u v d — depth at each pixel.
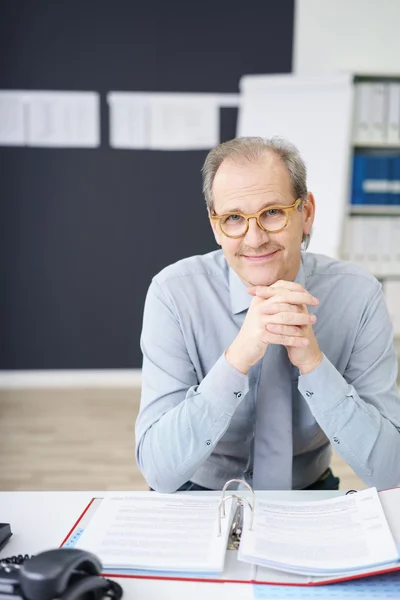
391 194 4.15
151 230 4.34
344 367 1.28
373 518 0.93
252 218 1.09
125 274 4.38
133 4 4.12
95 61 4.16
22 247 4.30
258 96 4.16
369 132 4.09
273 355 1.17
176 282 1.27
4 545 0.92
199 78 4.21
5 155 4.20
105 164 4.26
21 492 1.11
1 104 4.15
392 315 4.28
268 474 1.19
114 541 0.90
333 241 4.12
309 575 0.82
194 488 1.32
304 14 4.19
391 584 0.82
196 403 1.08
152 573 0.84
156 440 1.11
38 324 4.38
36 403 3.99
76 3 4.09
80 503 1.06
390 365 1.26
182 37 4.17
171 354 1.23
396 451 1.12
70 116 4.19
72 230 4.31
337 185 4.09
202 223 4.36
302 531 0.91
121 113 4.21
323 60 4.25
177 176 4.30
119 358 4.44
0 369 4.39
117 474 2.89
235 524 0.95
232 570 0.85
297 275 1.25
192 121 4.25
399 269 4.22
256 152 1.09
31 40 4.11
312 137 4.11
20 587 0.72
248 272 1.13
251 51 4.21
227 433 1.26
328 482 1.44
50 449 3.19
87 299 4.38
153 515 0.98
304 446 1.29
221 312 1.26
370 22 4.21
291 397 1.21
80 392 4.25
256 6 4.16
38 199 4.26
